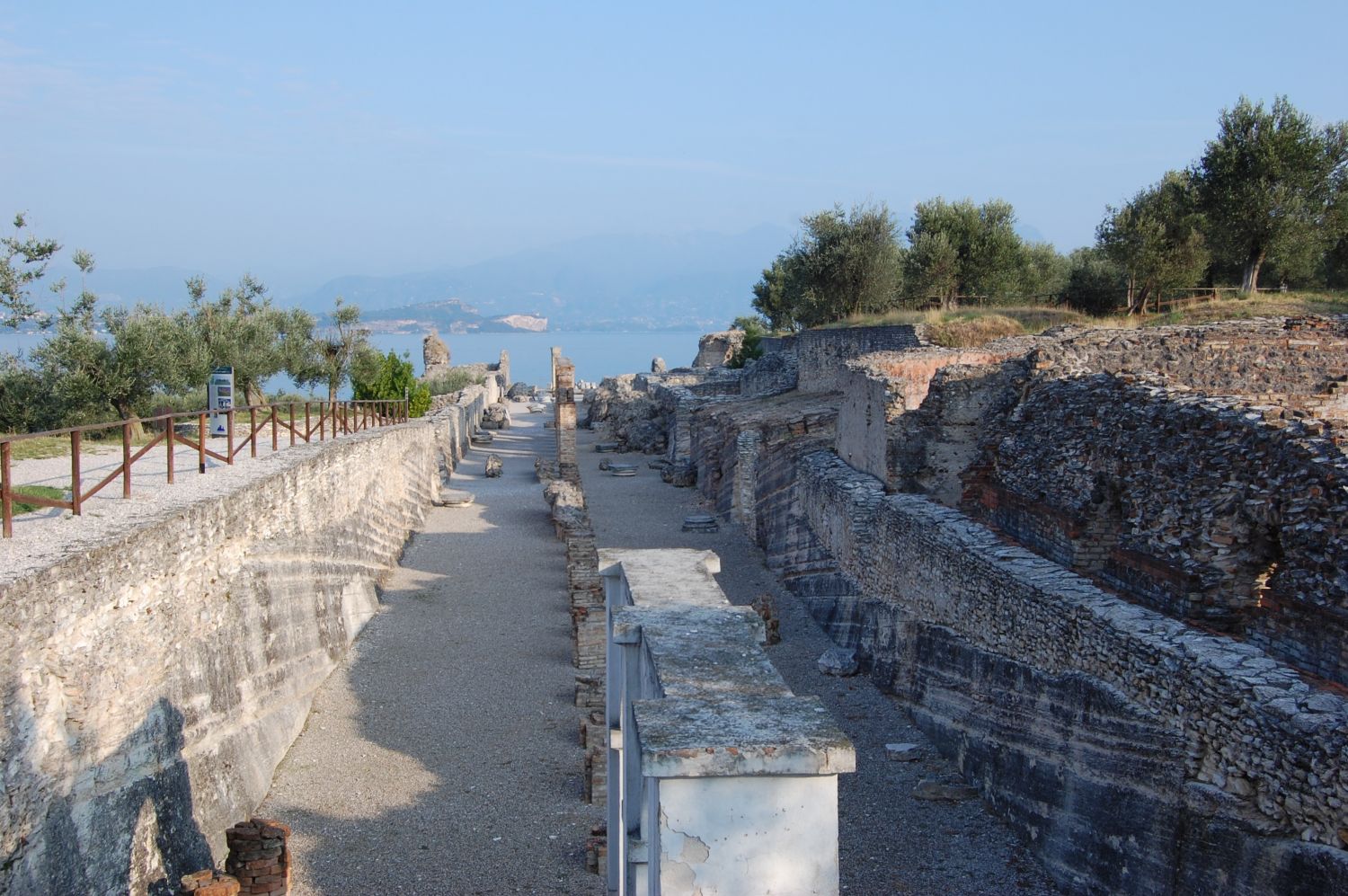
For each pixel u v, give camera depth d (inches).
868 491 805.2
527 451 2098.9
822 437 1091.3
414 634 845.8
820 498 912.9
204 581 513.3
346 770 583.8
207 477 629.9
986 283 1808.6
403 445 1228.5
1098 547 540.1
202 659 502.3
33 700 350.6
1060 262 1998.0
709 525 1256.8
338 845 495.5
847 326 1498.5
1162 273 1338.6
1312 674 367.9
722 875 205.0
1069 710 450.3
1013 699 505.0
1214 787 361.1
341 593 813.2
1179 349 713.6
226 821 492.7
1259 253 1330.0
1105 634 430.0
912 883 447.8
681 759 201.3
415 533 1258.6
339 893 450.3
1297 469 389.4
